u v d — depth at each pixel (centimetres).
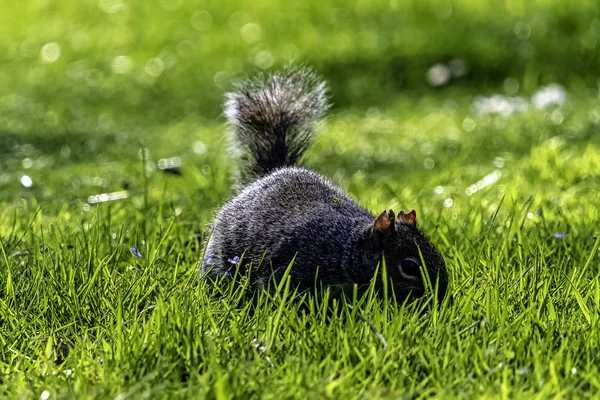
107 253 973
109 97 2402
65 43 2925
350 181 1451
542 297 770
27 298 812
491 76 2344
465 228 1034
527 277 828
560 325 725
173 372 657
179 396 614
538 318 732
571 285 794
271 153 1084
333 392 612
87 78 2588
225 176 1445
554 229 1039
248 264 854
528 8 2541
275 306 786
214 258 918
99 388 622
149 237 1012
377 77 2375
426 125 1934
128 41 2880
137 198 1319
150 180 1475
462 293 800
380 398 605
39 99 2384
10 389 640
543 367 647
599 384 617
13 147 1814
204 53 2678
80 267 863
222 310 761
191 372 640
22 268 920
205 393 607
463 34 2475
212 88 2412
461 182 1387
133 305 790
